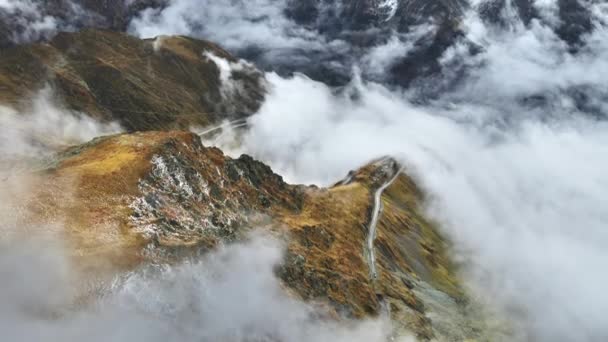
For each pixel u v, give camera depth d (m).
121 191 99.38
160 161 114.50
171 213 102.50
